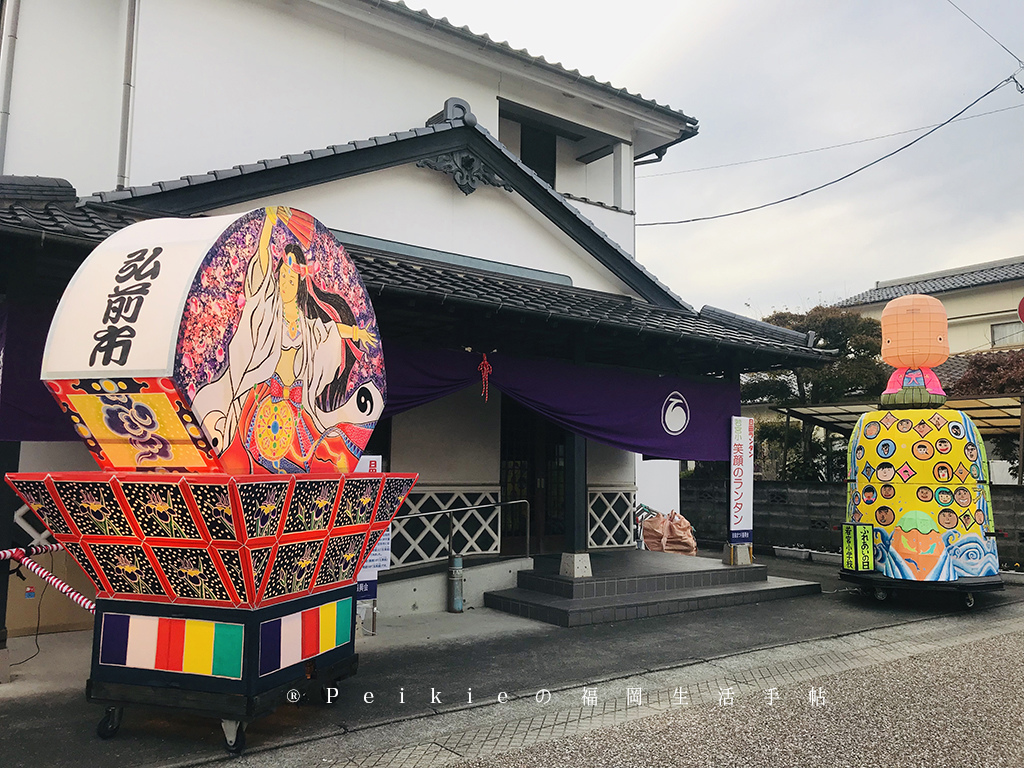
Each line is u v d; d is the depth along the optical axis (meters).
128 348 3.75
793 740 4.62
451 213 9.44
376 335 5.62
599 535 12.03
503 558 9.93
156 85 8.71
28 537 6.92
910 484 9.28
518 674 6.07
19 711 4.89
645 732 4.75
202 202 7.42
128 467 4.14
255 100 9.44
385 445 9.59
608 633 7.62
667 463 14.13
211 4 9.19
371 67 10.55
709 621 8.32
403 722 4.88
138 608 4.32
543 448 11.34
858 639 7.59
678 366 10.08
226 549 3.94
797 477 16.98
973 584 8.98
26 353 5.29
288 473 4.54
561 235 10.34
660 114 13.38
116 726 4.45
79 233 5.24
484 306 7.17
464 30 10.87
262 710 4.13
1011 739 4.66
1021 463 12.83
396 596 8.40
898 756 4.38
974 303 23.53
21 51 8.34
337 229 8.49
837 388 17.00
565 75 12.01
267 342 4.38
